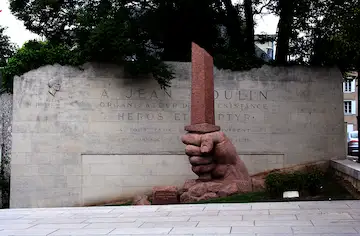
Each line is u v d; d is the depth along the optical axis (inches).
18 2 736.3
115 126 702.5
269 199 484.7
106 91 704.4
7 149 740.0
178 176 705.6
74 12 746.8
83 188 689.6
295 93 737.6
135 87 709.9
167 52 815.7
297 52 742.5
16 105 687.1
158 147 706.8
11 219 364.8
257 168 724.0
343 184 570.3
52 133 689.0
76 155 691.4
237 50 770.8
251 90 732.0
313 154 733.3
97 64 705.0
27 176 681.6
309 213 353.1
